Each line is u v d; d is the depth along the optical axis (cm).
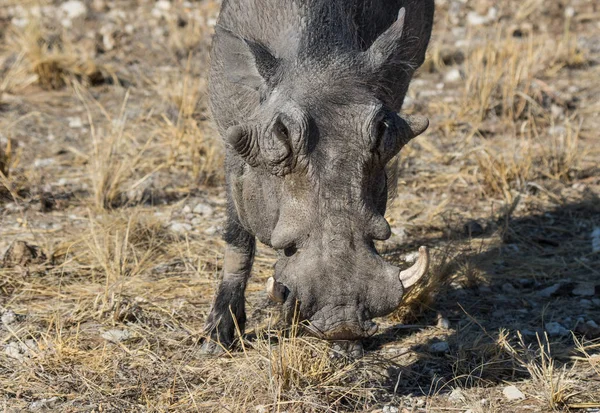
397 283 1390
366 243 1391
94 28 4044
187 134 2948
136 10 4316
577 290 2122
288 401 1578
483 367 1752
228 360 1783
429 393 1661
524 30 4062
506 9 4303
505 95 3225
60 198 2584
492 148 2989
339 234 1377
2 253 2234
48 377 1705
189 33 3956
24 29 3841
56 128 3100
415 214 2534
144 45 3900
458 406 1619
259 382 1650
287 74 1482
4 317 1934
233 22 1752
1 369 1734
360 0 1720
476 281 2148
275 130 1384
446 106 3241
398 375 1708
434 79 3597
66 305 2006
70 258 2219
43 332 1869
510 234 2414
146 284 2105
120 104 3316
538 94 3294
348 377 1691
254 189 1561
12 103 3281
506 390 1667
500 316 2000
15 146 2938
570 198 2656
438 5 4391
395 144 1416
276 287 1365
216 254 2280
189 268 2205
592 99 3397
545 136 3088
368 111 1403
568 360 1794
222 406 1603
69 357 1764
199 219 2492
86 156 2791
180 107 3219
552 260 2288
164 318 1956
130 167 2680
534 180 2766
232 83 1661
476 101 3241
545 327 1941
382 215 1500
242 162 1655
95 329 1903
